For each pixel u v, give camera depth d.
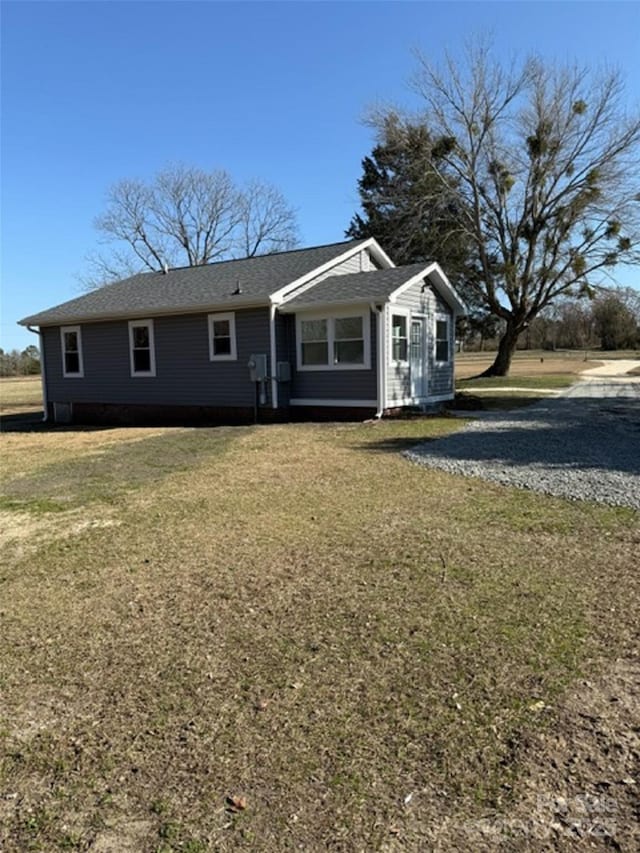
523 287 24.03
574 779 2.07
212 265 18.05
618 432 9.94
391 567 4.10
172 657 3.01
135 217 36.19
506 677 2.70
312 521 5.27
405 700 2.55
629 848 1.78
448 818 1.91
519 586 3.71
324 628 3.24
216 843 1.84
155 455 9.14
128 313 14.82
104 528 5.29
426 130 22.53
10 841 1.88
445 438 9.72
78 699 2.67
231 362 13.74
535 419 11.95
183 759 2.24
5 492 6.86
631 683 2.63
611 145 20.83
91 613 3.57
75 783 2.14
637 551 4.26
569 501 5.67
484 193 23.17
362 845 1.81
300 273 13.84
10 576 4.22
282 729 2.39
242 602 3.63
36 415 18.89
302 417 13.38
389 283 12.56
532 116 21.53
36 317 16.78
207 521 5.38
